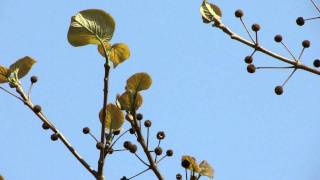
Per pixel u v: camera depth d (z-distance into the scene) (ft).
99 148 21.70
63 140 22.08
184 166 22.54
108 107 23.98
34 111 22.59
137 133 22.52
